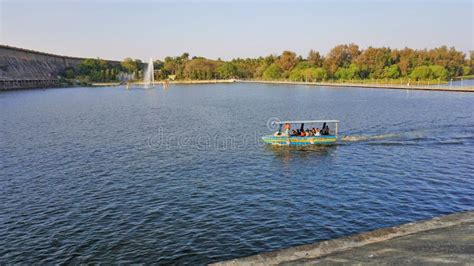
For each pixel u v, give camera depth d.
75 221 25.23
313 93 136.75
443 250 16.25
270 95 131.75
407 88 140.62
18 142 51.31
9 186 32.44
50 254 21.06
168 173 35.59
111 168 37.62
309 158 40.41
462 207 26.45
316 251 16.75
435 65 184.25
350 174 34.50
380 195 28.95
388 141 48.03
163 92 161.75
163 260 20.19
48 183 33.16
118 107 98.56
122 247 21.66
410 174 34.22
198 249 21.25
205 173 35.47
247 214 25.77
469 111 75.50
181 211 26.55
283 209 26.50
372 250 16.56
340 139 49.28
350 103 96.75
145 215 25.98
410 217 24.89
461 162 38.03
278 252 16.80
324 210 26.19
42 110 92.00
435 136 51.00
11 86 180.88
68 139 53.22
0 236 23.28
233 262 16.06
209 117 75.12
